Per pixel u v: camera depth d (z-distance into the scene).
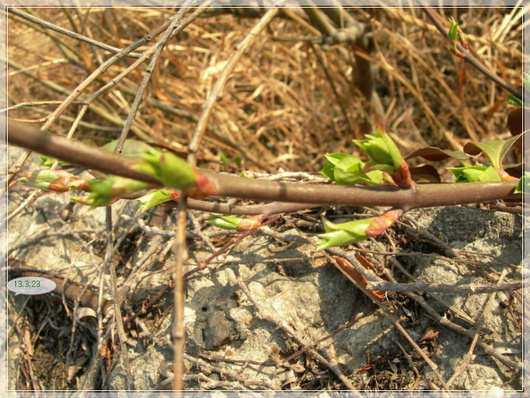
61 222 0.28
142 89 0.18
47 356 0.25
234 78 0.50
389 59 0.47
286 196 0.12
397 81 0.51
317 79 0.48
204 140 0.47
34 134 0.09
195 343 0.21
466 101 0.44
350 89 0.41
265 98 0.50
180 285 0.10
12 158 0.33
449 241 0.21
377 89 0.53
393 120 0.49
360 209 0.23
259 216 0.16
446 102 0.43
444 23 0.34
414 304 0.19
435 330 0.18
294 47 0.49
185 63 0.47
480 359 0.17
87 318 0.24
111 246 0.19
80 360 0.24
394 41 0.40
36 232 0.29
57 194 0.30
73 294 0.25
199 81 0.45
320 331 0.20
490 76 0.21
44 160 0.18
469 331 0.17
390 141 0.12
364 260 0.20
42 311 0.27
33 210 0.30
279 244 0.23
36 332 0.26
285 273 0.22
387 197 0.12
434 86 0.43
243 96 0.50
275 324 0.20
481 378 0.17
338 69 0.41
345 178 0.13
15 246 0.28
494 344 0.17
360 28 0.38
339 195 0.12
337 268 0.21
